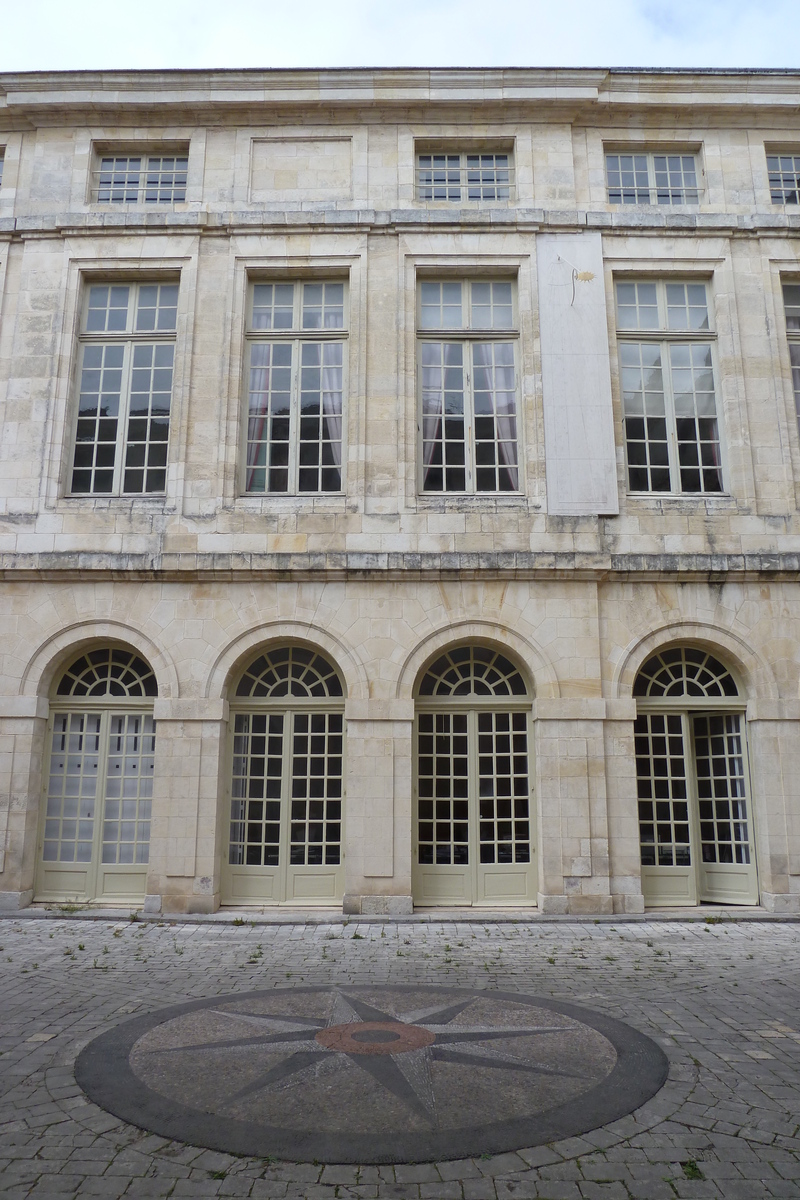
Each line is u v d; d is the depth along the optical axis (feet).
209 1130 15.47
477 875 38.37
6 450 41.16
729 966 28.66
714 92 44.11
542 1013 22.62
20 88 43.50
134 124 44.47
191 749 38.22
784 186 44.91
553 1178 13.88
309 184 44.04
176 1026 21.40
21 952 30.45
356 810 37.65
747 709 39.70
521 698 39.52
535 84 43.47
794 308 44.19
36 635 39.32
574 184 43.88
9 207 43.78
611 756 38.52
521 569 39.19
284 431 42.60
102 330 43.62
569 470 40.75
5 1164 14.19
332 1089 17.28
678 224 43.27
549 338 42.09
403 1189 13.53
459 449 42.39
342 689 39.63
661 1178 13.88
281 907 37.83
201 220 42.80
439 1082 17.67
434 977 26.81
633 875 37.60
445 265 42.93
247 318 43.42
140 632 39.22
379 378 41.63
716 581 40.01
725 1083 17.78
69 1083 17.63
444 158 44.68
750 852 39.04
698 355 43.65
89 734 39.81
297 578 39.40
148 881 37.22
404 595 39.37
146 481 41.98
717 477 42.47
